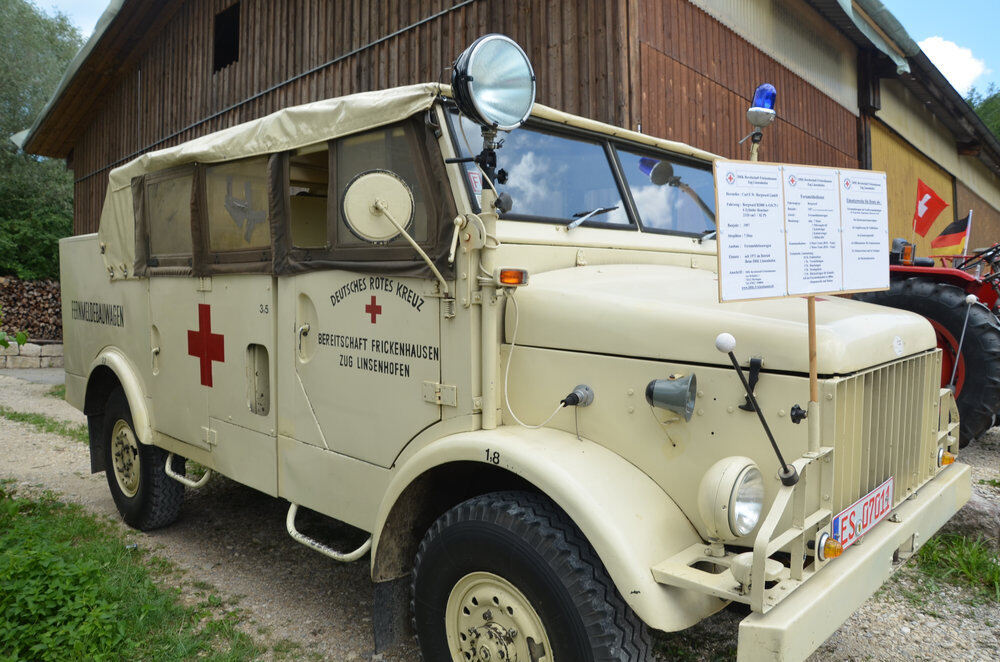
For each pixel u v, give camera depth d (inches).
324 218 157.8
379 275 117.0
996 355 206.7
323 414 129.6
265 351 144.8
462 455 100.3
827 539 86.7
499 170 113.2
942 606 143.6
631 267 125.1
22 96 824.9
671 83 276.7
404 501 110.0
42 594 130.7
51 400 398.9
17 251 756.0
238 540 183.8
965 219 310.2
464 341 104.7
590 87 256.2
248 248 144.2
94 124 627.5
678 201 151.4
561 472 91.2
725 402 90.3
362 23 352.2
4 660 116.3
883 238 95.4
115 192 191.8
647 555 86.6
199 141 157.9
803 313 97.1
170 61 510.0
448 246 105.1
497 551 94.8
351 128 118.4
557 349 104.2
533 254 112.7
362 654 128.7
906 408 108.7
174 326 169.3
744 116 328.5
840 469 89.5
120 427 195.3
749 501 85.2
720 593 80.7
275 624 139.7
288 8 402.9
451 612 103.0
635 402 96.9
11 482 222.8
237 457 151.1
